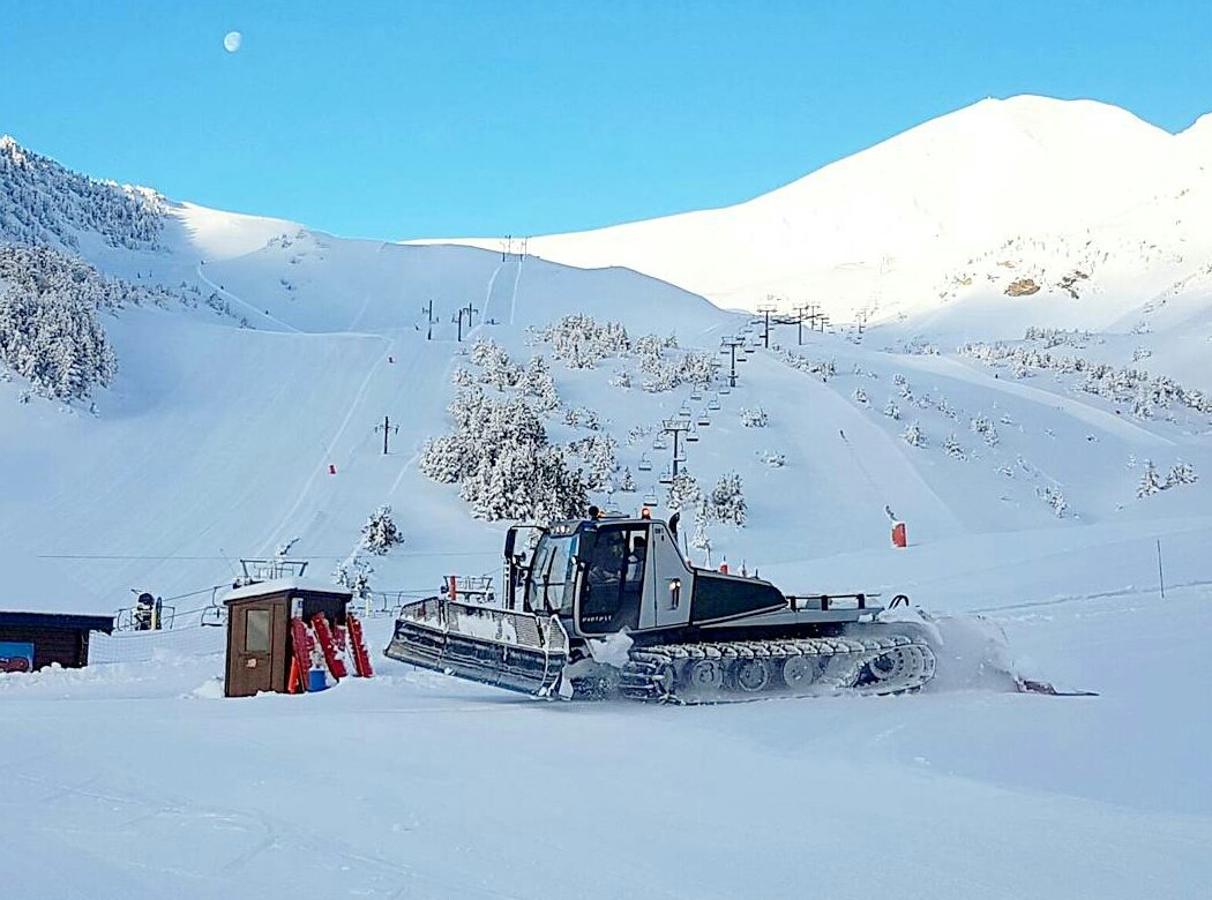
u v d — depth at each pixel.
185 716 13.36
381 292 142.00
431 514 54.44
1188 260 191.50
